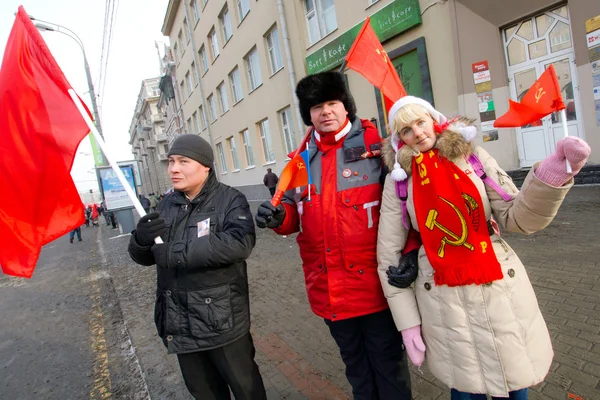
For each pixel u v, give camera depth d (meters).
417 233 1.54
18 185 1.76
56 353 3.62
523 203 1.21
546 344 1.35
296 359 2.73
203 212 1.74
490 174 1.35
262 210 1.63
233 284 1.69
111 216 16.70
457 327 1.34
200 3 17.55
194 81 21.41
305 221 1.71
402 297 1.47
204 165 1.76
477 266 1.29
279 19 11.61
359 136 1.68
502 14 6.73
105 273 6.97
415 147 1.38
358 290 1.60
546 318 2.60
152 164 50.53
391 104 1.74
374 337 1.67
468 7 6.99
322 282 1.68
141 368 3.03
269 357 2.81
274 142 13.93
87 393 2.80
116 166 1.68
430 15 7.54
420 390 2.14
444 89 7.63
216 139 20.12
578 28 6.01
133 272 6.63
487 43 6.99
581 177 6.14
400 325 1.47
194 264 1.56
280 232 1.80
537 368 1.30
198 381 1.74
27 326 4.59
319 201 1.68
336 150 1.69
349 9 9.17
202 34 18.25
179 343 1.64
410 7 7.68
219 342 1.63
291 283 4.44
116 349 3.49
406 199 1.44
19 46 1.73
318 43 10.52
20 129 1.74
